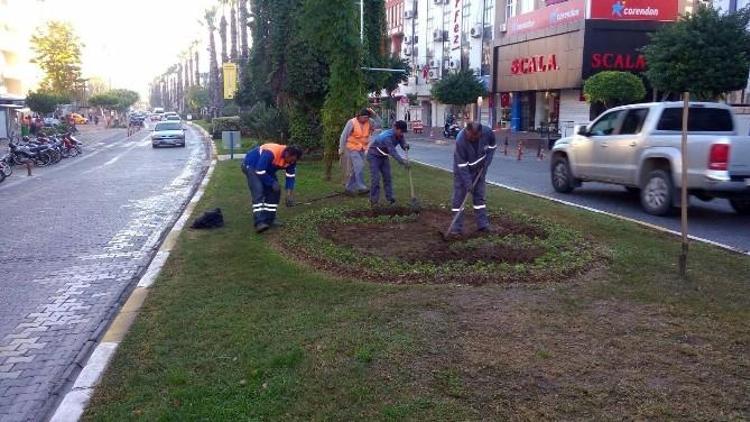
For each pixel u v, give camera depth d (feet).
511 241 25.05
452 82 118.93
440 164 66.13
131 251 28.27
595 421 11.69
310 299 18.88
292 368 14.05
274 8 69.46
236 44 172.35
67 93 212.84
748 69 60.80
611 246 24.84
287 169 34.47
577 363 14.07
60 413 12.61
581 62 88.69
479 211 26.96
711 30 61.87
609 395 12.64
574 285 19.70
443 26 158.92
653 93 86.84
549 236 26.00
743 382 13.11
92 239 30.99
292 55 66.03
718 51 61.00
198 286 20.74
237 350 15.17
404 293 19.12
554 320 16.67
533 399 12.51
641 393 12.69
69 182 58.39
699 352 14.58
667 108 34.68
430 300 18.35
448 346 15.03
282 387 13.12
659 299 18.31
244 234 28.81
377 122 48.21
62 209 40.93
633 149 35.50
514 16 112.57
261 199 28.91
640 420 11.71
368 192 39.01
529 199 38.06
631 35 87.56
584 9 87.92
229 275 21.86
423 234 27.12
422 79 175.11
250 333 16.24
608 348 14.88
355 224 29.50
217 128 128.36
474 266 21.36
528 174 55.26
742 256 23.31
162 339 16.14
